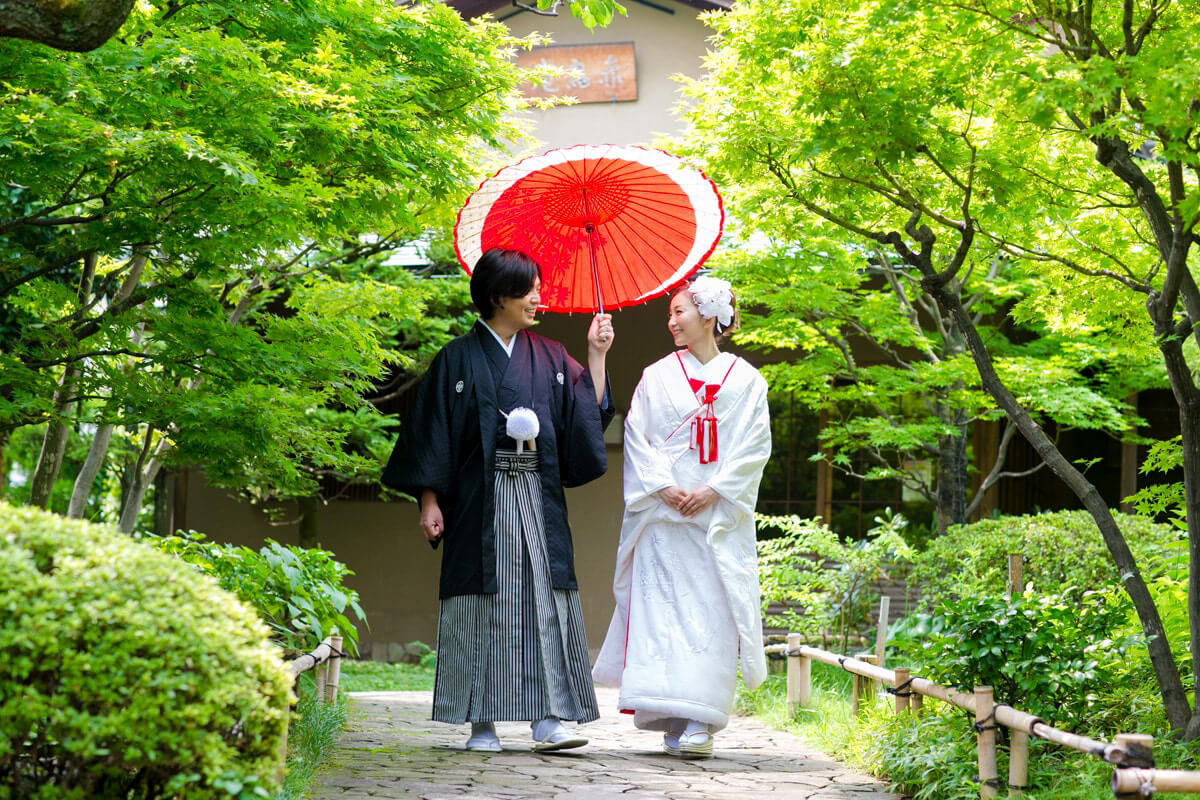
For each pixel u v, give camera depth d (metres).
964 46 4.63
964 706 4.44
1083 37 4.52
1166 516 11.73
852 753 5.18
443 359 5.21
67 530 2.66
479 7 12.12
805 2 4.91
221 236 5.52
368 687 11.35
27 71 4.93
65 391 6.69
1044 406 9.85
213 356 6.45
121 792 2.75
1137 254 6.00
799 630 9.52
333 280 9.77
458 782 4.31
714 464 5.34
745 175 5.66
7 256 6.73
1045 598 4.91
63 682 2.45
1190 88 3.59
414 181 6.53
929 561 9.77
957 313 5.17
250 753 2.67
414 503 13.91
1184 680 5.02
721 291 5.43
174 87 5.31
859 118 4.77
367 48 6.92
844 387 11.86
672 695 5.10
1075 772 4.19
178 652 2.53
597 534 13.30
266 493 11.86
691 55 12.34
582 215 5.46
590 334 5.43
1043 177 5.29
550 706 5.03
